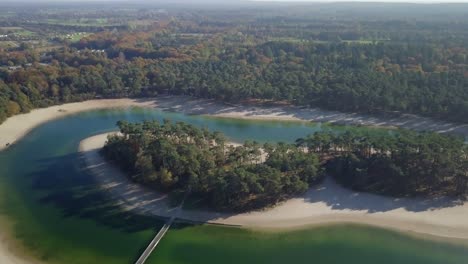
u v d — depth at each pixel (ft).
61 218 469.16
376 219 466.29
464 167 504.84
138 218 467.93
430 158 503.61
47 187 535.60
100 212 479.82
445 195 501.56
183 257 408.67
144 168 518.37
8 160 613.93
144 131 586.45
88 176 559.38
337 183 531.09
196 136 593.83
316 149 595.88
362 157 546.26
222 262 402.93
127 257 409.28
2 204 496.23
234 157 556.51
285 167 521.65
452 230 447.01
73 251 416.46
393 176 512.22
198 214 470.80
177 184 517.14
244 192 483.10
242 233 443.32
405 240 434.71
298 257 411.34
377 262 404.57
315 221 462.60
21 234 440.86
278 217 466.70
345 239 437.17
